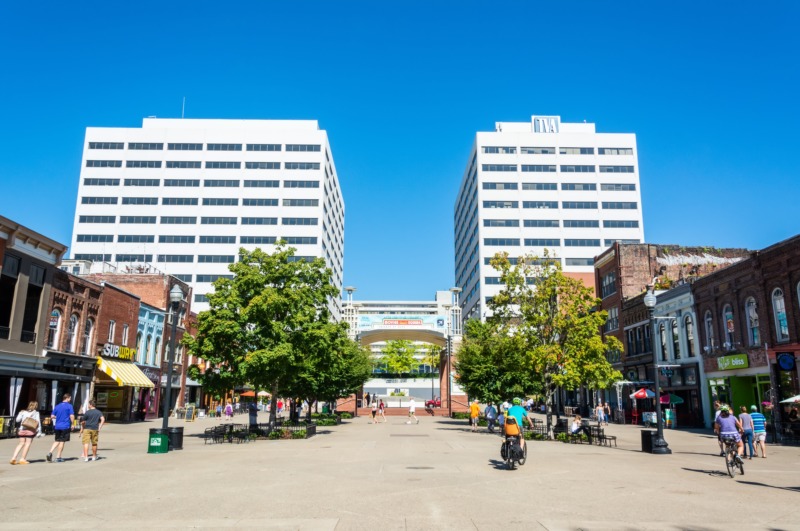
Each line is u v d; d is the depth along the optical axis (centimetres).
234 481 1394
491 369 3541
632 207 11694
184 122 11681
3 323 3005
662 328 4428
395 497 1170
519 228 11506
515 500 1144
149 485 1334
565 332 3103
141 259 10850
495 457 1970
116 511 1032
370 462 1806
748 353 3319
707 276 3766
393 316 7275
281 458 1923
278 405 6825
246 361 2695
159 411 4838
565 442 2780
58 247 3372
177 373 5212
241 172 11238
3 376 2834
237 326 2745
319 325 3042
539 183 11700
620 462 1861
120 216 10981
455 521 948
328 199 12200
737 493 1259
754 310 3319
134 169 11144
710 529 905
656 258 5184
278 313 2884
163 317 4931
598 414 4372
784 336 3039
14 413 2780
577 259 11444
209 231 11006
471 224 12825
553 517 984
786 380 2962
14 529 895
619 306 5191
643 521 959
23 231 3045
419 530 885
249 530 885
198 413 5225
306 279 3075
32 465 1714
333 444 2528
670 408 4116
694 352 3953
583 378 2964
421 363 12600
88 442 1845
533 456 2033
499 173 11706
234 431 2761
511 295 3206
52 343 3428
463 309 14100
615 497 1188
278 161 11306
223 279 2905
